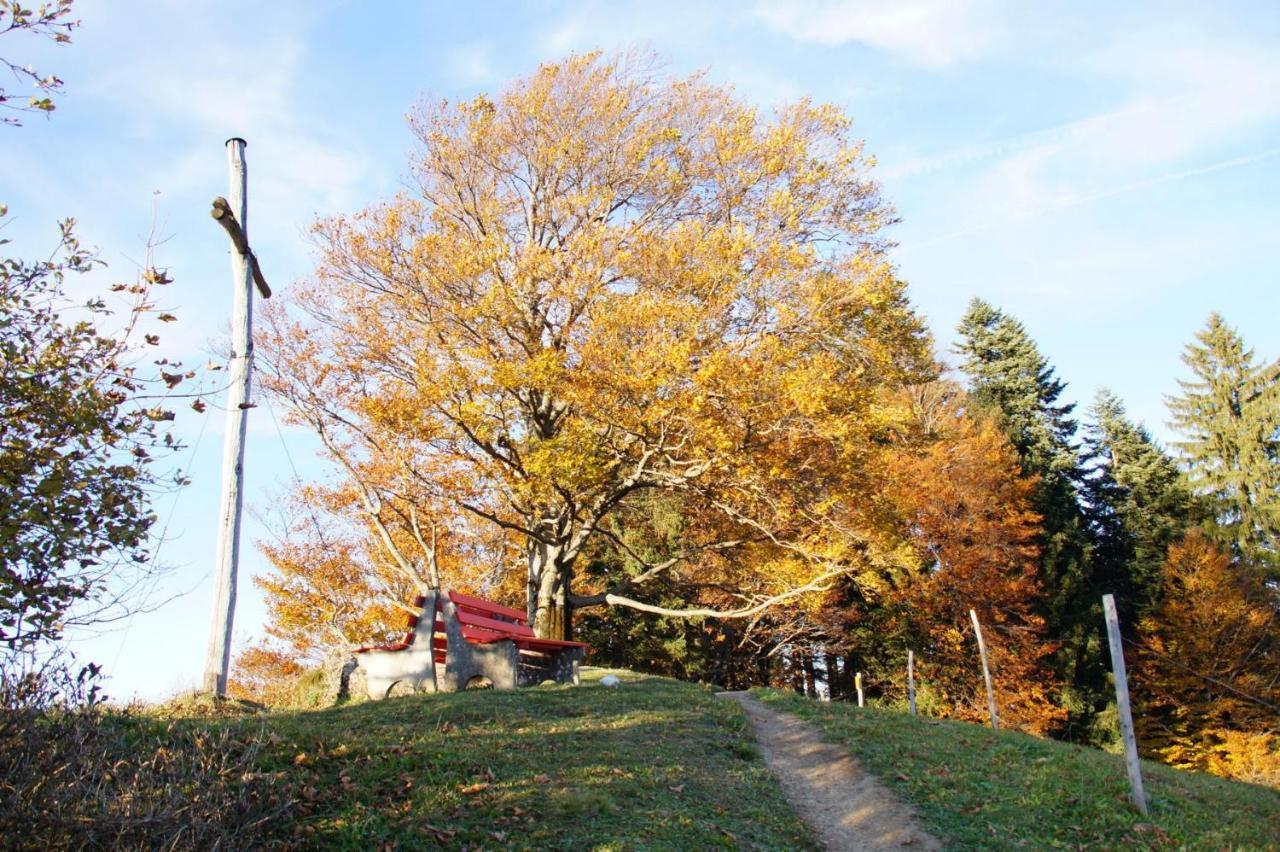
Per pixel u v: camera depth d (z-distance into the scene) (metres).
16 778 4.77
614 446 17.42
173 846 4.98
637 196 20.34
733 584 22.70
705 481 18.00
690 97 20.83
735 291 16.92
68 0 5.94
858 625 32.81
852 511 18.17
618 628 33.28
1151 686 31.08
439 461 19.08
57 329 6.41
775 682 33.94
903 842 8.30
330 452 19.42
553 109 19.97
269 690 23.08
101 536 6.02
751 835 7.61
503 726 9.44
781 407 15.95
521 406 18.75
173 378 6.73
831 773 10.09
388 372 18.67
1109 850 8.45
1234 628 29.75
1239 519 39.16
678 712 11.28
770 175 19.25
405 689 12.57
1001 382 42.62
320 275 19.34
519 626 15.75
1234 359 42.22
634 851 6.48
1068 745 13.04
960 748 11.44
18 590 5.66
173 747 6.43
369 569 22.69
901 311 18.34
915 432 21.61
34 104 5.99
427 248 18.23
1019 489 33.56
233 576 10.30
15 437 6.03
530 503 19.45
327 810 6.38
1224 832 9.48
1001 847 8.27
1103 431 48.53
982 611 30.14
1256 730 28.67
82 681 5.39
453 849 6.14
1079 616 33.62
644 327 16.09
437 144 20.42
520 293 18.41
